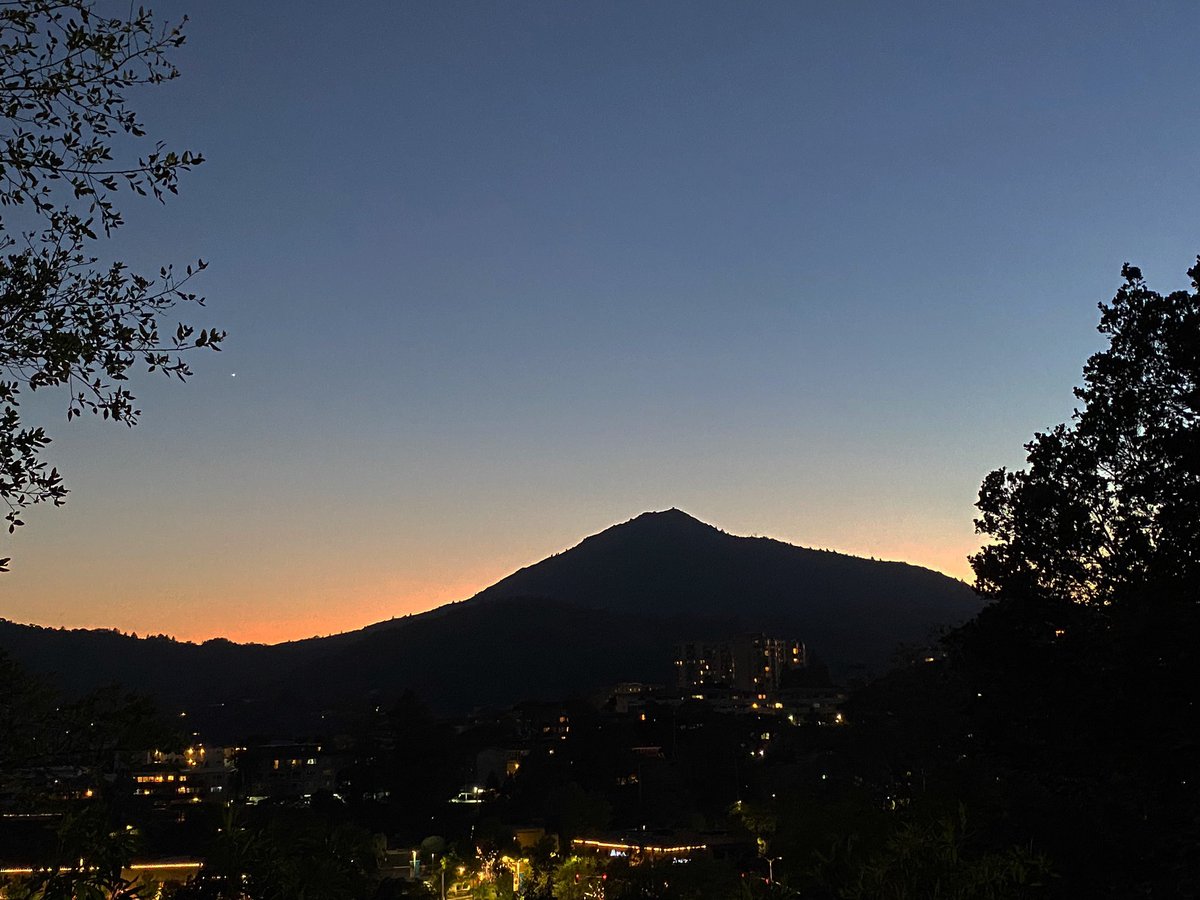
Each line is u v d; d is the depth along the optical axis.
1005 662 21.14
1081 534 21.03
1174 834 16.03
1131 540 19.72
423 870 59.66
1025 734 20.95
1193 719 16.22
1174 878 15.70
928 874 7.84
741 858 53.06
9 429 7.01
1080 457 21.55
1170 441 18.86
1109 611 19.38
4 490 7.00
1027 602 21.25
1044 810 18.08
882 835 14.77
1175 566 18.28
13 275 7.00
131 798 48.06
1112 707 17.08
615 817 81.19
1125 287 21.47
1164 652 16.50
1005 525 23.41
